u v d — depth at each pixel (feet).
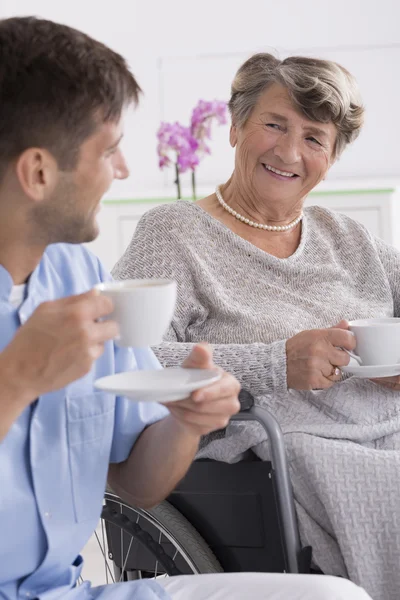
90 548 9.87
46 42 3.46
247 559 5.68
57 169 3.54
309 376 5.57
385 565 5.24
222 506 5.68
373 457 5.34
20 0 16.74
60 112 3.45
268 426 5.15
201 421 3.72
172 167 16.58
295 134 6.37
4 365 3.03
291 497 5.24
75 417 4.05
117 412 4.46
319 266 6.70
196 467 5.72
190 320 6.36
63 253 4.28
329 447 5.41
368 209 13.33
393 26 16.08
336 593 4.04
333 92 6.30
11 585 3.88
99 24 16.62
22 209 3.59
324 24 16.21
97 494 4.19
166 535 5.57
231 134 6.84
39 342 2.99
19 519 3.80
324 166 6.54
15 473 3.80
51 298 4.08
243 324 6.25
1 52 3.44
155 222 6.44
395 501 5.25
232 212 6.70
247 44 16.38
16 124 3.44
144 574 6.61
